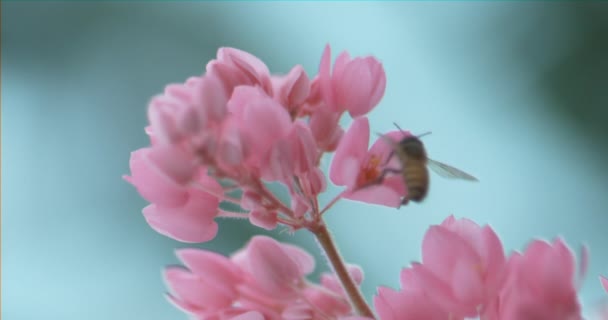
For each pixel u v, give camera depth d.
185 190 0.54
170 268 0.55
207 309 0.55
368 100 0.55
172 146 0.52
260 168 0.53
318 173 0.54
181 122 0.52
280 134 0.53
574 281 0.52
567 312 0.51
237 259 0.55
